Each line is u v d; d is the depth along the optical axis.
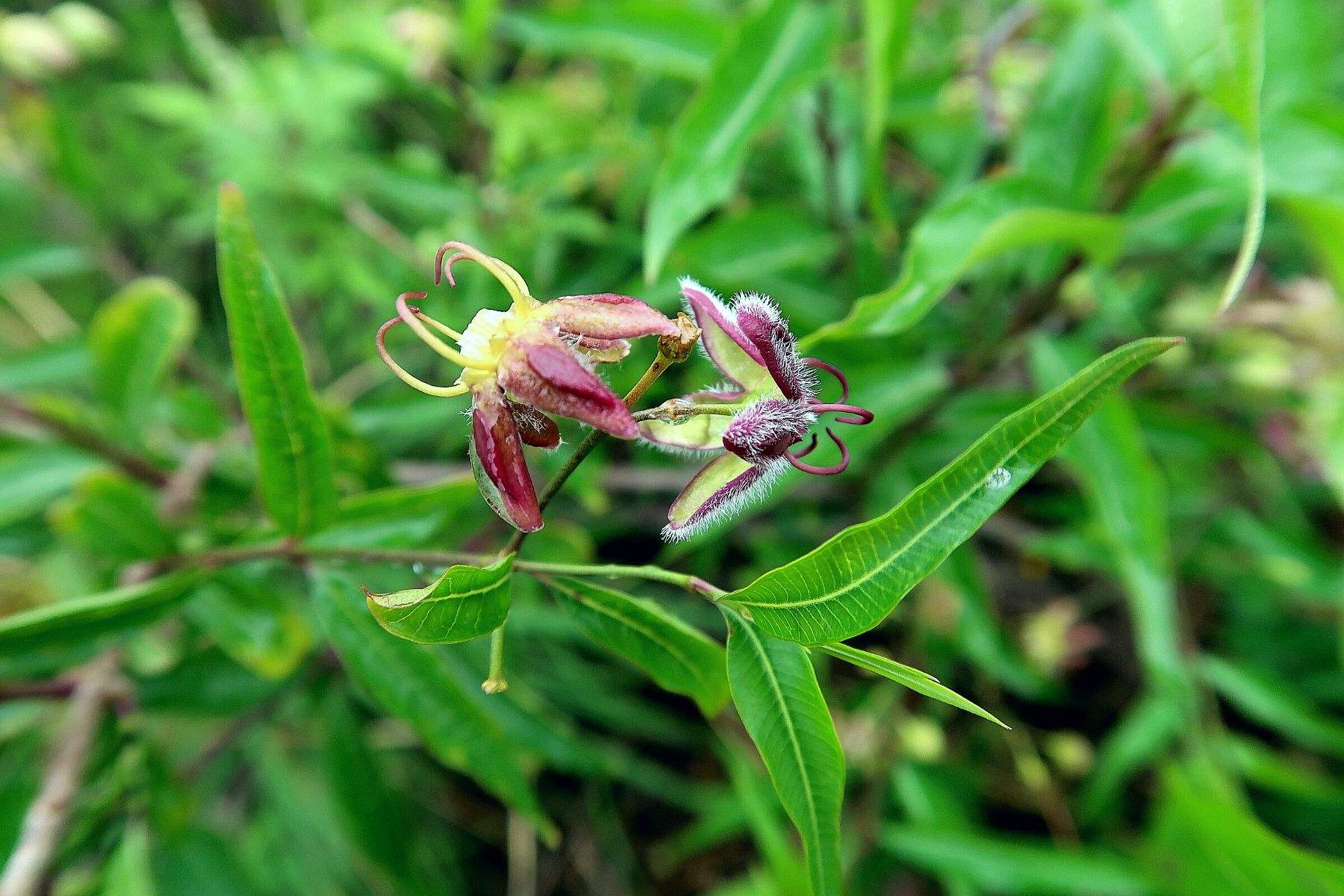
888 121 0.15
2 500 0.14
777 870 0.13
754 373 0.07
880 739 0.17
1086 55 0.13
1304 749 0.20
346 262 0.17
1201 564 0.18
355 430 0.12
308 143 0.18
